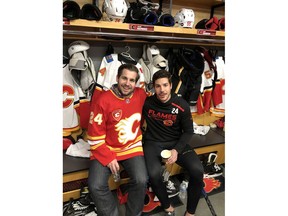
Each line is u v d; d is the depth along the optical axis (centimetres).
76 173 171
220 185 219
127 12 187
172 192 197
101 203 152
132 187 158
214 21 223
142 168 160
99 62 217
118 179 176
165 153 169
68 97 193
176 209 187
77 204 172
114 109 160
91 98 194
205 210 187
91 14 164
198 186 168
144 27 177
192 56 233
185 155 178
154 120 183
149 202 191
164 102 173
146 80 214
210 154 233
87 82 190
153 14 180
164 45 241
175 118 179
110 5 167
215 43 266
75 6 153
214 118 282
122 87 158
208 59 246
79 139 201
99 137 158
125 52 213
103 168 156
